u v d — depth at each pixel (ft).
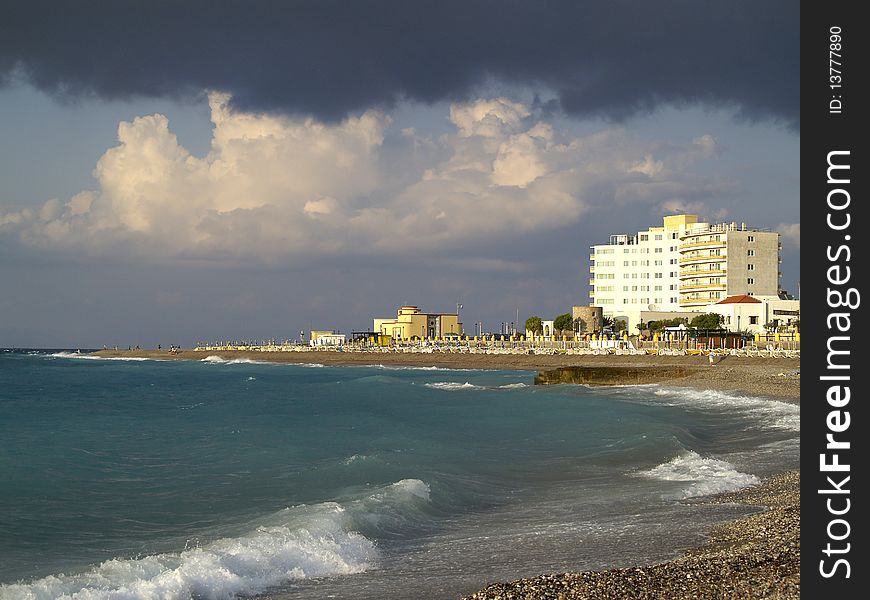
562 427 152.97
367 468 101.71
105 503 84.12
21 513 78.79
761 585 47.47
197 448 126.93
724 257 588.09
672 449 116.26
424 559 61.72
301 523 69.41
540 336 623.36
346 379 405.39
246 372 505.66
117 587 52.54
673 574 50.44
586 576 50.21
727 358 381.40
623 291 650.02
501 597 46.44
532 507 81.56
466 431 149.38
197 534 70.08
